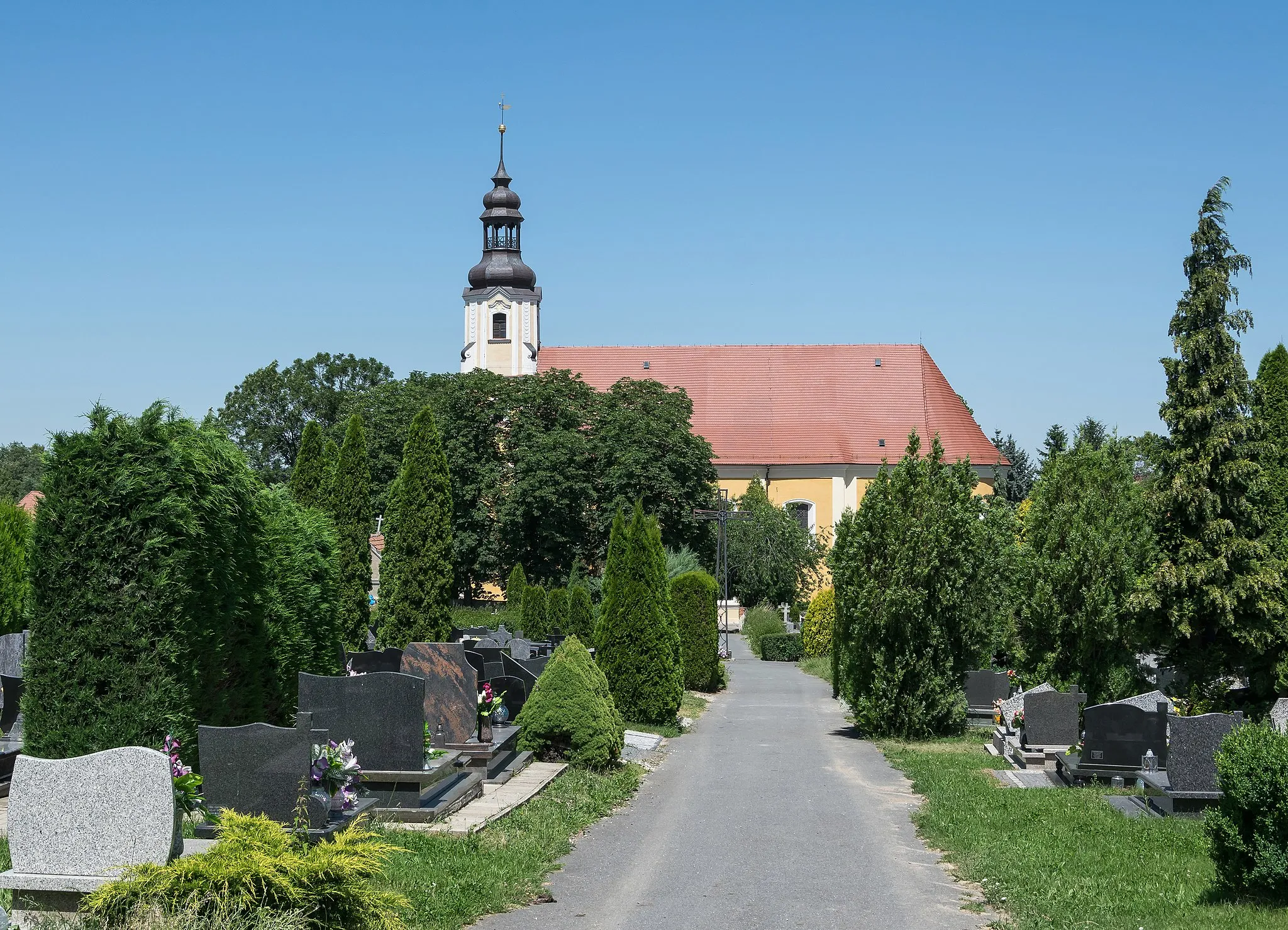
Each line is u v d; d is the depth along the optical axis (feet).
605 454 182.39
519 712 58.23
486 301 244.63
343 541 80.18
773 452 239.71
